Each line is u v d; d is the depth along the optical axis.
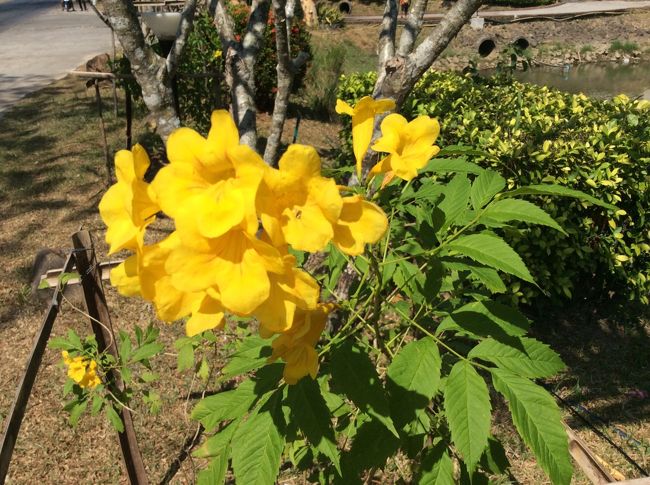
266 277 0.76
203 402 1.44
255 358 1.45
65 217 5.30
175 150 0.80
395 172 1.06
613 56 19.25
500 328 1.27
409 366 1.22
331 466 1.70
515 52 6.29
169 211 0.77
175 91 5.90
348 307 1.34
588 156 3.79
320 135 8.23
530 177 3.73
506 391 1.18
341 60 10.33
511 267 1.14
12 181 6.03
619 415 3.35
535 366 1.23
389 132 1.08
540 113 4.59
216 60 6.86
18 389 1.78
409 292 1.46
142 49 2.67
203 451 1.41
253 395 1.35
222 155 0.79
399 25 16.97
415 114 4.87
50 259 4.27
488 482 1.50
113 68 7.28
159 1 6.88
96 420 3.13
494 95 5.19
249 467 1.20
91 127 7.68
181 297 0.83
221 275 0.76
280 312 0.81
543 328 4.17
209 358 3.31
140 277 0.82
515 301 3.75
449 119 4.53
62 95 9.57
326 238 0.80
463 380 1.19
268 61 8.63
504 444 3.03
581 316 4.31
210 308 0.83
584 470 2.00
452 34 2.15
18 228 5.09
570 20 21.58
